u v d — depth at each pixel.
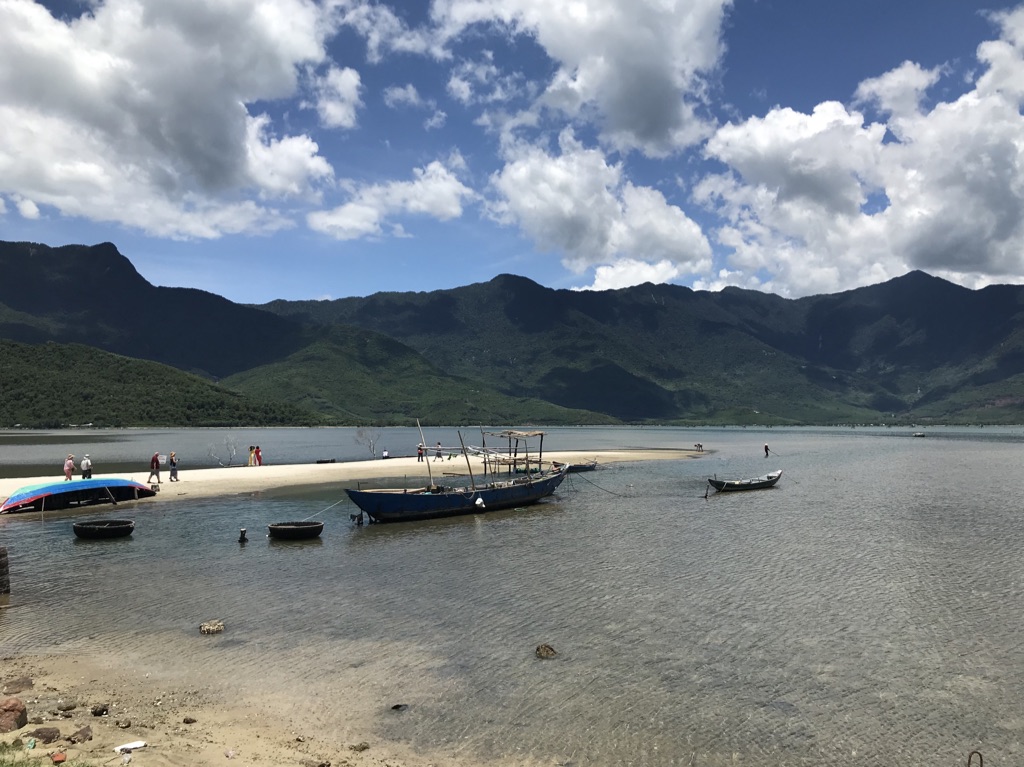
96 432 189.75
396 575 28.36
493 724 14.89
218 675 17.50
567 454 105.00
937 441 166.38
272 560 31.27
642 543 35.12
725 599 24.62
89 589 26.03
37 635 20.62
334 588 26.23
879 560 30.84
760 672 18.02
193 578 27.86
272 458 102.75
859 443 158.38
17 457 97.62
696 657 19.03
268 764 12.38
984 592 25.59
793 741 14.38
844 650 19.64
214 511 45.31
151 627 21.47
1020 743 14.41
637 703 16.06
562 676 17.61
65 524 40.06
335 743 13.76
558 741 14.17
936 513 44.97
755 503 50.75
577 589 25.98
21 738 12.62
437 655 19.06
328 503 49.00
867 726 15.09
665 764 13.35
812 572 28.62
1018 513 44.78
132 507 46.91
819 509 47.31
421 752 13.55
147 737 13.41
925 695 16.69
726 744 14.20
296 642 20.09
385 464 81.25
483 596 25.03
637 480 68.56
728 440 182.38
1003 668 18.41
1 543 34.75
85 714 14.68
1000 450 122.81
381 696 16.30
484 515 45.16
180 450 116.56
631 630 21.25
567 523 41.88
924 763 13.58
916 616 22.73
